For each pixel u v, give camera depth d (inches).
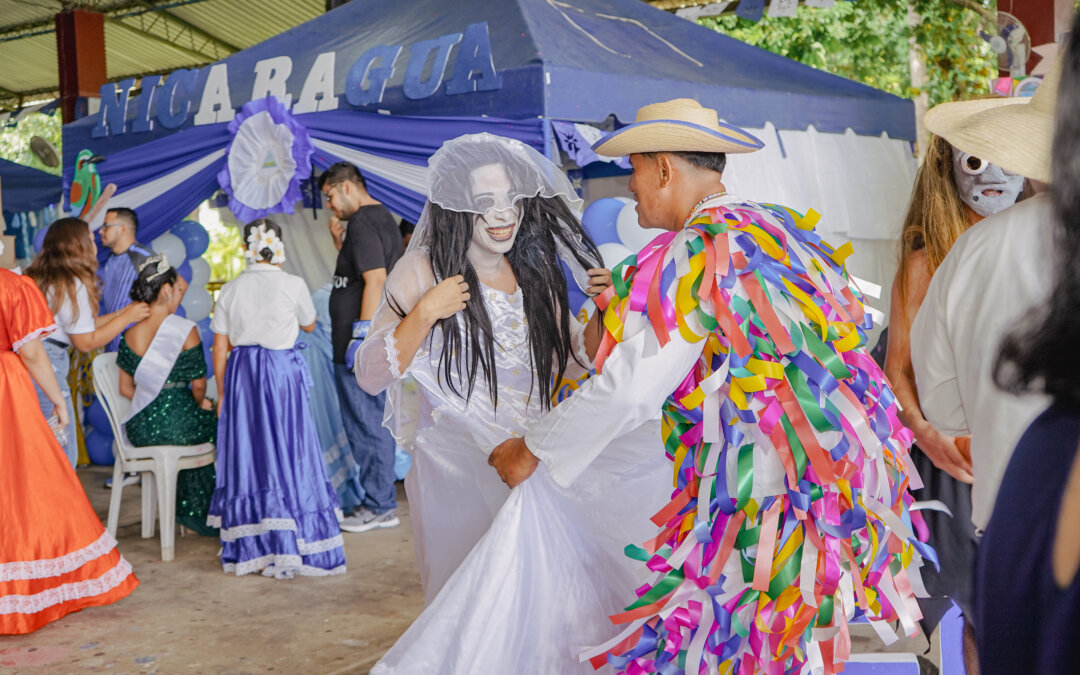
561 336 96.5
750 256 69.2
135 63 588.4
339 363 186.7
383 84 178.7
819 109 221.8
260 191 191.8
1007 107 55.2
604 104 168.7
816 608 65.8
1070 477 34.7
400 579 160.6
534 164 92.4
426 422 96.3
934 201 87.0
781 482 67.2
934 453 83.7
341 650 128.9
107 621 142.4
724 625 67.4
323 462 166.2
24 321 142.6
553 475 75.3
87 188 225.0
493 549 84.4
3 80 641.0
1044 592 34.9
